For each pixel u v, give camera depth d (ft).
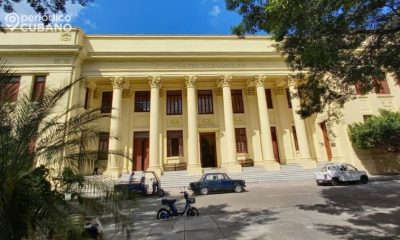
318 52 24.23
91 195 17.74
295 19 23.22
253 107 87.25
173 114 84.74
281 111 87.86
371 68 26.37
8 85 18.94
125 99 82.94
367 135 70.08
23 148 17.10
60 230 15.35
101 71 75.97
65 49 71.51
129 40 80.64
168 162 80.33
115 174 67.15
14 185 15.31
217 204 41.14
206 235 24.41
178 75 78.54
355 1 22.16
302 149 75.92
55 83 68.39
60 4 29.76
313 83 34.78
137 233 26.53
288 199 41.47
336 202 36.81
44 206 15.40
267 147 75.41
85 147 19.72
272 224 27.12
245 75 80.94
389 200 36.17
